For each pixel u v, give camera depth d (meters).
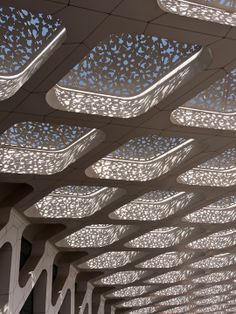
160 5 10.34
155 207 24.92
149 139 17.75
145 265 33.97
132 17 10.49
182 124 15.64
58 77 12.14
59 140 16.86
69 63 11.65
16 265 21.77
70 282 31.81
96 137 16.36
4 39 11.48
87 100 13.91
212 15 11.06
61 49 11.10
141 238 29.39
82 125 15.02
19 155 17.20
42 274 26.36
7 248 21.44
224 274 40.56
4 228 20.73
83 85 13.45
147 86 13.69
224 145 17.56
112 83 13.46
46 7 9.96
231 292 46.25
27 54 11.89
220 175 21.23
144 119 14.97
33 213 22.14
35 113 14.00
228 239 31.62
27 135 16.36
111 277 37.34
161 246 29.62
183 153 18.50
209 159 18.75
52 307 27.72
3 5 9.84
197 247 31.23
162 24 10.81
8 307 20.72
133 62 12.78
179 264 34.22
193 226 26.95
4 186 20.08
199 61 12.61
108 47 12.27
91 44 11.15
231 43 11.66
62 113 14.09
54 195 22.25
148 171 19.61
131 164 19.31
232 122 16.05
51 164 17.86
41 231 25.38
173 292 44.12
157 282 38.81
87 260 30.70
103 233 27.75
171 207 24.56
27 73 12.23
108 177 19.39
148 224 25.52
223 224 26.97
